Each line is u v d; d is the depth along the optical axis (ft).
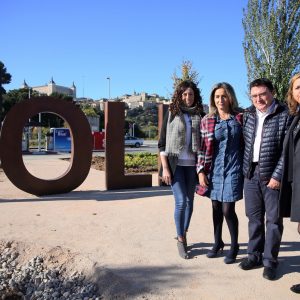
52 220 22.68
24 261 17.25
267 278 14.03
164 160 15.97
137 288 13.58
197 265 15.40
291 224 21.08
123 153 34.32
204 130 15.15
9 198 30.01
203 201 27.71
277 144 13.58
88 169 32.76
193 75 54.80
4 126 29.48
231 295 13.00
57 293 14.73
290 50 53.72
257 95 13.69
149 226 21.27
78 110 32.24
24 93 204.54
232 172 14.78
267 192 13.89
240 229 20.34
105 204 27.40
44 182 31.01
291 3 53.21
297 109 12.91
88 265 15.66
